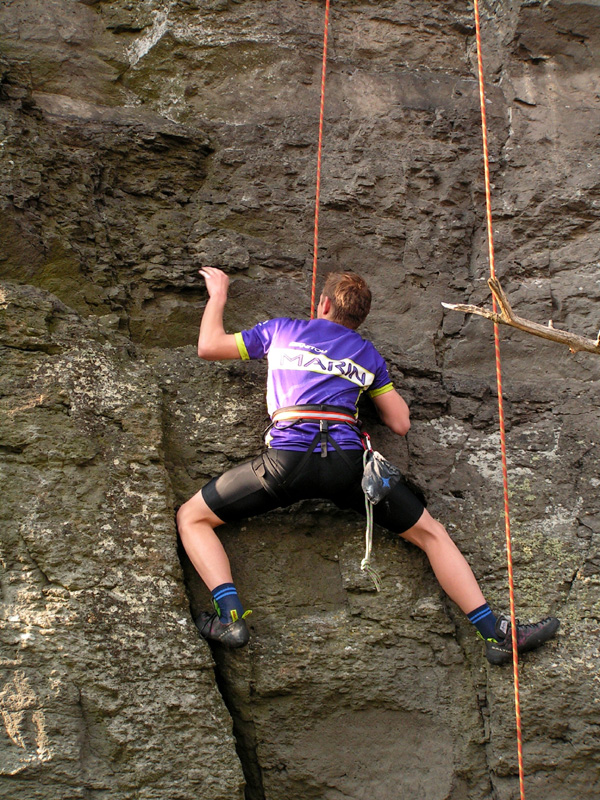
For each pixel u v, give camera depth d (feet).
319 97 22.89
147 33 22.77
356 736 17.19
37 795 14.56
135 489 16.94
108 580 16.05
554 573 18.08
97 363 17.78
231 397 18.80
